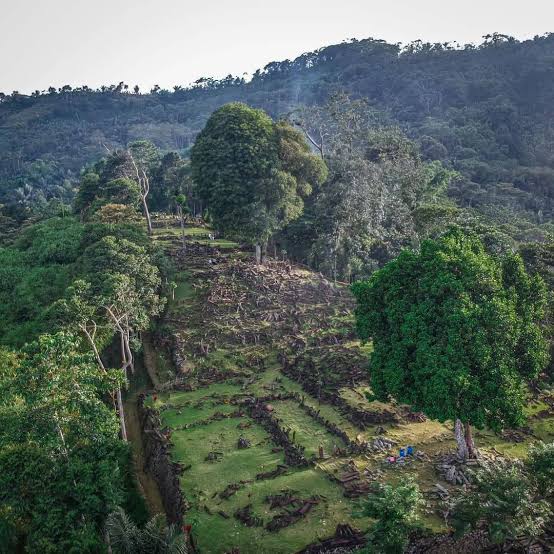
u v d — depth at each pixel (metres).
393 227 68.12
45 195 181.00
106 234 58.25
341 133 83.88
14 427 28.20
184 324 51.50
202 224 85.50
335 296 58.56
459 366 28.88
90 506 28.69
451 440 35.22
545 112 164.00
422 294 32.00
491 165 134.62
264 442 36.03
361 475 31.66
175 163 103.75
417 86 187.50
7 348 45.59
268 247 72.19
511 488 25.02
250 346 49.12
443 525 27.25
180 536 25.08
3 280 62.03
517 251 54.16
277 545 26.86
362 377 43.34
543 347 32.53
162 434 37.62
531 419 38.12
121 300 41.12
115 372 32.03
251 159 60.97
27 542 28.48
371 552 23.27
